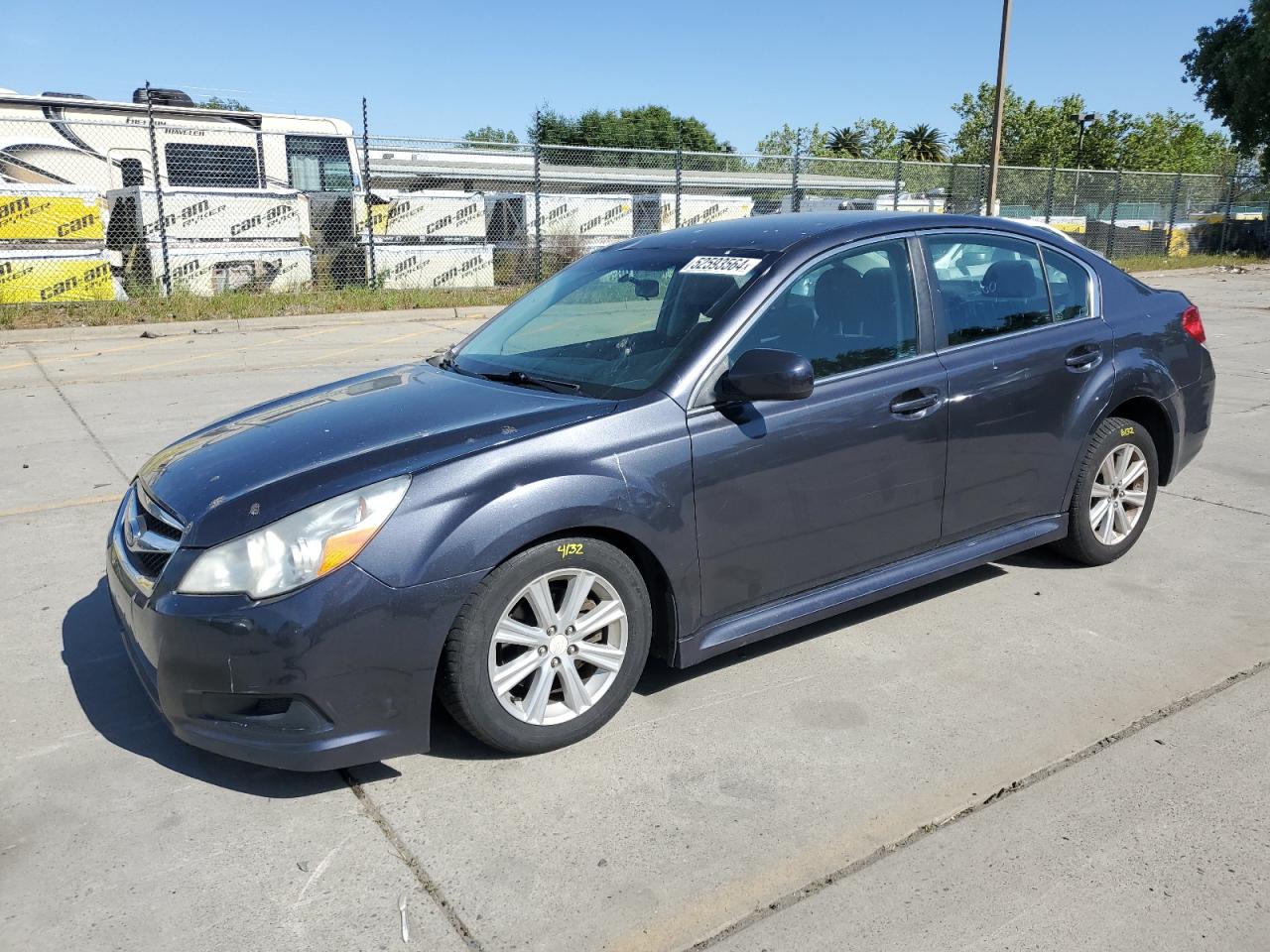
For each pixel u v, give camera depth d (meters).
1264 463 6.60
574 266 4.47
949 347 3.87
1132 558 4.78
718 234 4.03
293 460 3.02
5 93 14.72
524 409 3.22
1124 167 60.81
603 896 2.47
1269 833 2.69
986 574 4.60
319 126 17.67
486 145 16.67
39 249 13.85
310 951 2.30
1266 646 3.82
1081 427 4.27
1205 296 19.06
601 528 3.05
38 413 8.13
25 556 4.85
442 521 2.80
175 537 2.89
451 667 2.88
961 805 2.83
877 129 77.56
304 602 2.66
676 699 3.46
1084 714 3.33
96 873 2.57
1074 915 2.38
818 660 3.74
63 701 3.46
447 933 2.35
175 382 9.54
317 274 16.70
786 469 3.39
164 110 15.93
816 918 2.38
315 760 2.74
